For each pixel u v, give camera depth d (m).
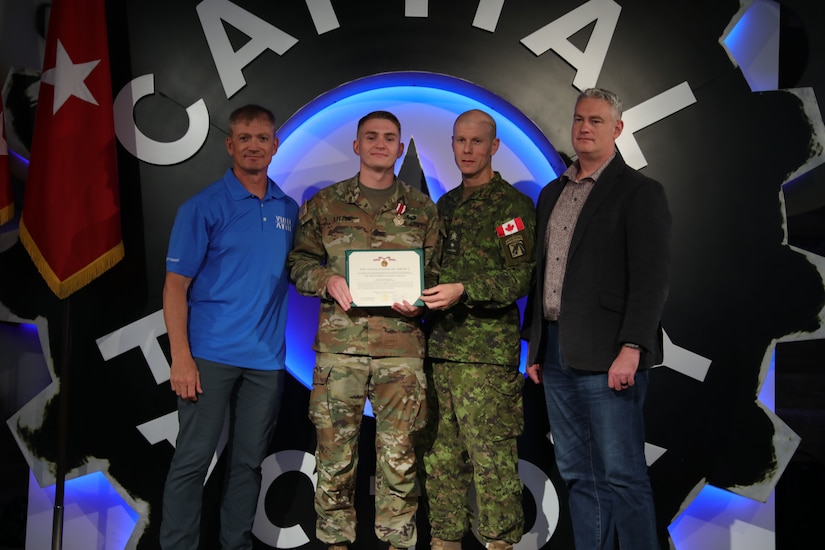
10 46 3.06
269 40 3.08
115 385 3.03
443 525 2.72
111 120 2.88
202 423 2.62
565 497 3.05
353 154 3.17
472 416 2.60
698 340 3.03
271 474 3.07
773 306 3.01
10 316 3.02
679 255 3.04
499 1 3.10
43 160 2.80
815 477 3.19
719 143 3.05
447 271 2.68
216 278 2.66
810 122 3.01
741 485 2.99
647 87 3.07
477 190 2.70
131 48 3.06
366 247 2.59
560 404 2.60
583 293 2.47
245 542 2.76
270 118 2.70
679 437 3.02
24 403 3.14
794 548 3.13
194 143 3.06
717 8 3.07
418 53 3.08
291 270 2.67
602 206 2.49
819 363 3.40
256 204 2.70
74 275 2.79
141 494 3.02
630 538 2.44
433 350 2.67
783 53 3.09
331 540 2.55
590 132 2.52
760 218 3.03
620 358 2.38
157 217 3.05
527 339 2.75
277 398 2.74
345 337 2.55
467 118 2.70
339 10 3.09
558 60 3.09
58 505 2.83
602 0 3.09
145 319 3.04
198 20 3.07
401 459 2.54
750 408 3.00
